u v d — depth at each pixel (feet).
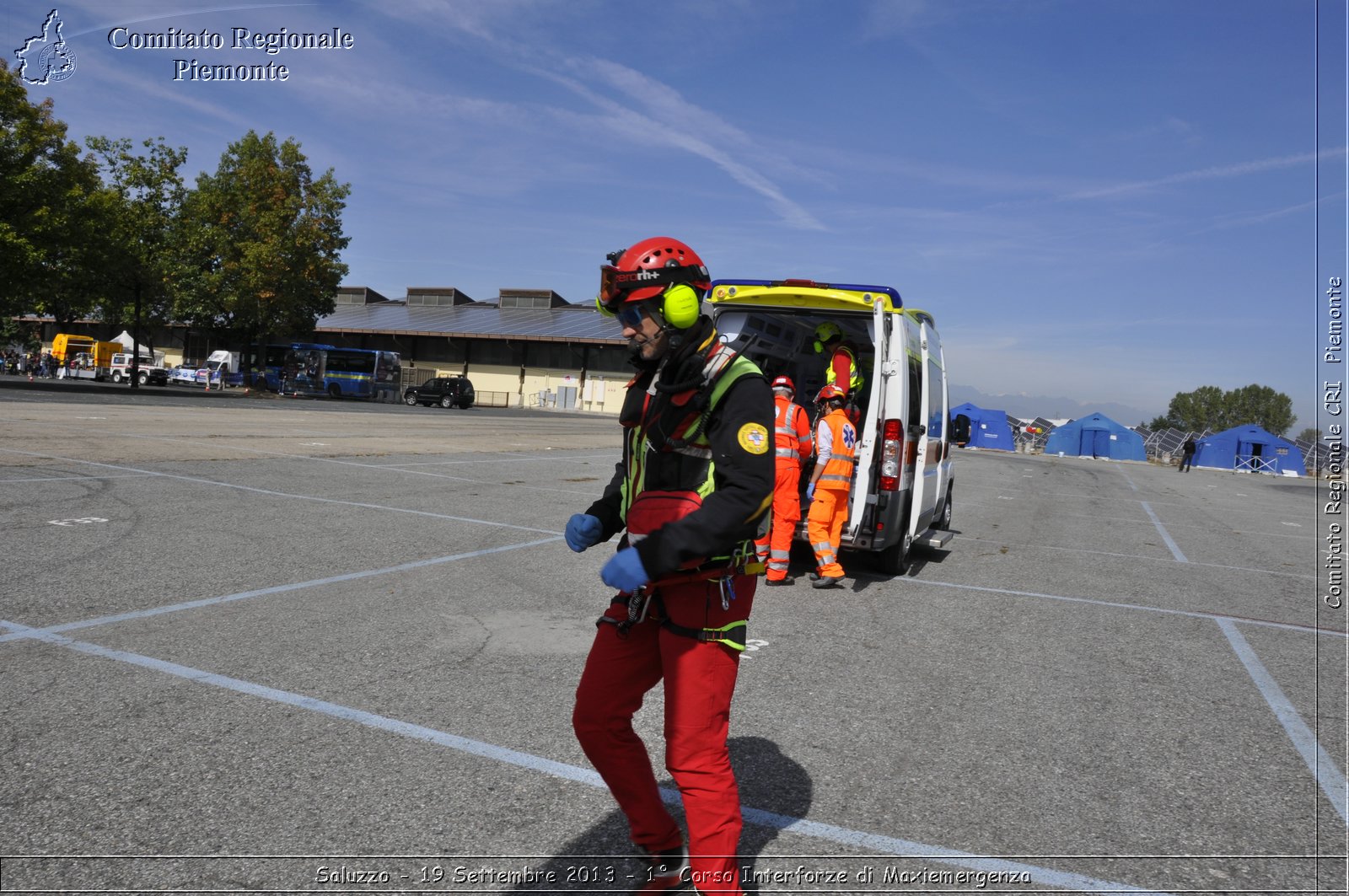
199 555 21.27
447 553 23.79
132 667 13.42
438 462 50.19
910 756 11.94
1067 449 165.07
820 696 14.21
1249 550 37.01
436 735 11.55
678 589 7.04
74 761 10.21
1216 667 17.47
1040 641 18.80
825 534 22.95
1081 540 37.06
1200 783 11.58
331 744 11.09
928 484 27.86
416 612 17.61
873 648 17.38
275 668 13.73
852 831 9.73
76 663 13.41
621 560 6.43
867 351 28.45
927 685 15.14
